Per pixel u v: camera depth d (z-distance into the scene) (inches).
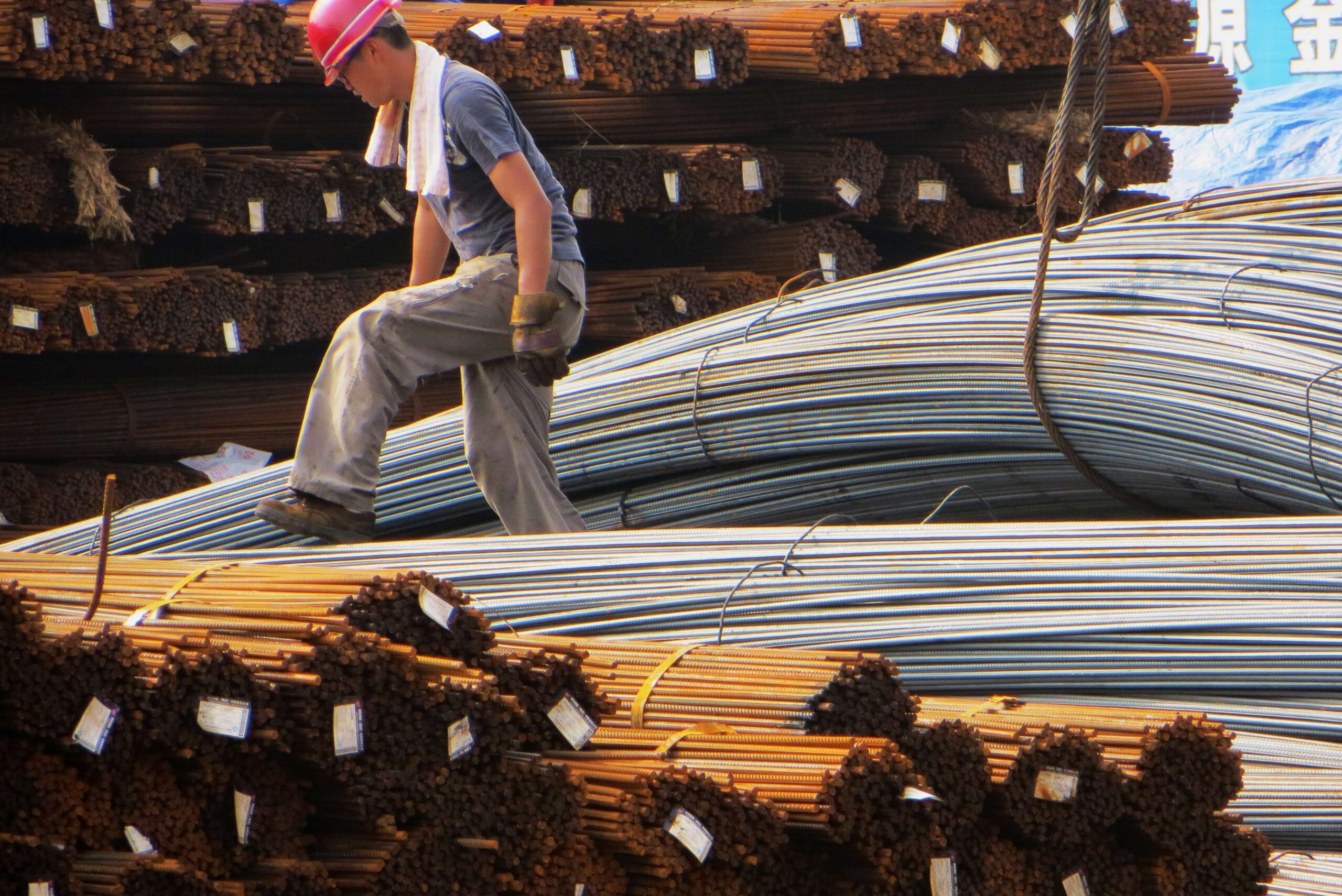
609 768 404.2
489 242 658.2
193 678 361.4
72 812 355.9
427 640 396.2
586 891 394.0
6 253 977.5
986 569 577.9
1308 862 508.4
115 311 954.7
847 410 732.0
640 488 802.8
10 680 344.5
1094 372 665.6
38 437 1040.2
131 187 984.3
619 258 1213.1
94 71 933.8
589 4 1238.3
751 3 1171.3
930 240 1207.6
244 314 1019.9
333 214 1047.0
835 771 395.9
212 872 371.2
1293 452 609.3
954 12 1042.1
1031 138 1131.9
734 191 1081.4
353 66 637.9
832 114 1120.8
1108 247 735.1
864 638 572.7
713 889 399.2
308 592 411.8
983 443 706.8
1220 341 644.1
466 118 625.0
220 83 1029.8
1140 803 438.6
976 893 425.4
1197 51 1480.1
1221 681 547.2
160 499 1004.6
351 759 367.6
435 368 648.4
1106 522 599.2
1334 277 653.3
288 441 1116.5
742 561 605.6
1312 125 1424.7
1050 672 557.9
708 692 450.9
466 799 379.9
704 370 770.2
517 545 642.8
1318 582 548.4
